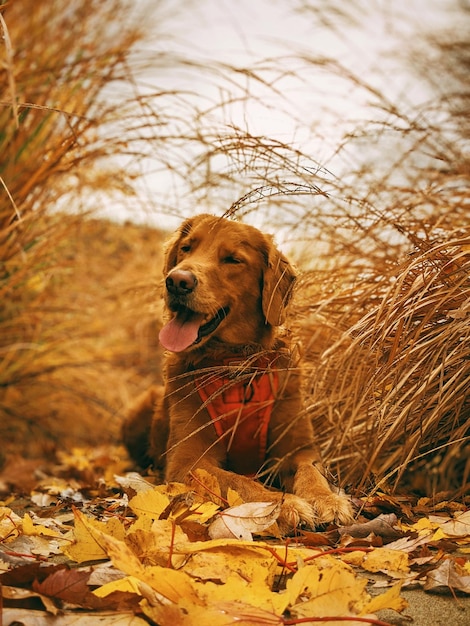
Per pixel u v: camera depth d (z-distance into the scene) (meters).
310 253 1.53
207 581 0.77
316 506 1.01
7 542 0.89
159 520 0.86
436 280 1.09
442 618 0.72
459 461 1.24
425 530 0.91
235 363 1.19
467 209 1.22
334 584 0.72
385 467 1.11
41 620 0.68
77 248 2.03
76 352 2.08
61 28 1.68
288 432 1.18
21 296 1.81
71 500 1.18
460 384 1.03
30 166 1.55
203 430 1.17
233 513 0.89
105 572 0.77
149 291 1.73
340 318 1.22
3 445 1.86
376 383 1.08
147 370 2.32
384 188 1.26
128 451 1.57
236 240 1.24
